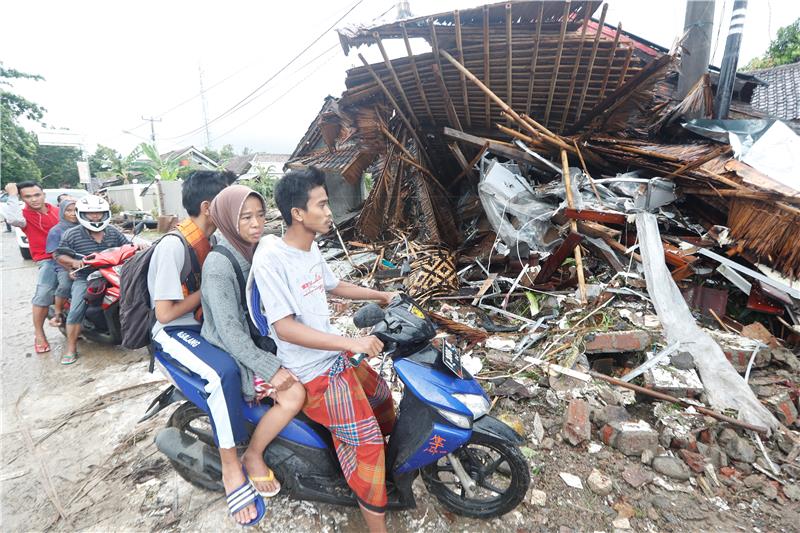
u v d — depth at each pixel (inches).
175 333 82.4
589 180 191.0
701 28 280.5
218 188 83.6
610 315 146.6
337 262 273.7
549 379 125.3
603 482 94.0
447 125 246.5
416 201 294.0
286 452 81.7
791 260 139.9
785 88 426.0
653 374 122.1
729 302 157.6
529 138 207.2
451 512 88.1
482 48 196.2
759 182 149.1
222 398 74.5
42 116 1037.2
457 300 191.3
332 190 446.6
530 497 91.9
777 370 128.3
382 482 75.7
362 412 76.3
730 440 104.0
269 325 73.2
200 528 87.4
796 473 97.3
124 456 111.7
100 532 88.0
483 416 77.8
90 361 171.2
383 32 200.4
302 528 86.2
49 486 102.1
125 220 663.8
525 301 175.5
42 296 175.6
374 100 242.8
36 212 179.2
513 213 196.5
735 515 87.8
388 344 75.1
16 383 154.4
